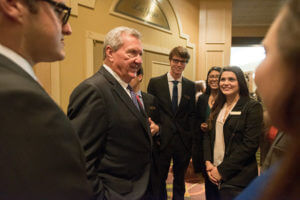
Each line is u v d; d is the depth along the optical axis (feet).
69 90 6.96
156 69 10.87
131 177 3.31
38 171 1.17
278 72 0.73
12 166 1.10
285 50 0.68
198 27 13.70
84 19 7.27
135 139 3.30
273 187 0.79
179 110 6.63
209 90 7.25
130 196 3.14
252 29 21.57
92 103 2.91
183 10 12.32
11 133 1.10
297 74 0.67
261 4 16.02
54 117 1.31
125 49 3.45
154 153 5.98
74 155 1.40
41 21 1.53
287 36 0.67
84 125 2.81
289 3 0.70
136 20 9.43
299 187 0.71
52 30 1.63
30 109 1.18
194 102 7.07
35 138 1.17
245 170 4.49
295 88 0.68
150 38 10.30
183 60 6.53
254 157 4.67
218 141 5.04
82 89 3.05
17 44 1.45
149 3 10.08
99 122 2.92
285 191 0.74
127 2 8.97
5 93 1.10
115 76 3.57
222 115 5.12
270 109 0.79
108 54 3.56
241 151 4.50
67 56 6.82
